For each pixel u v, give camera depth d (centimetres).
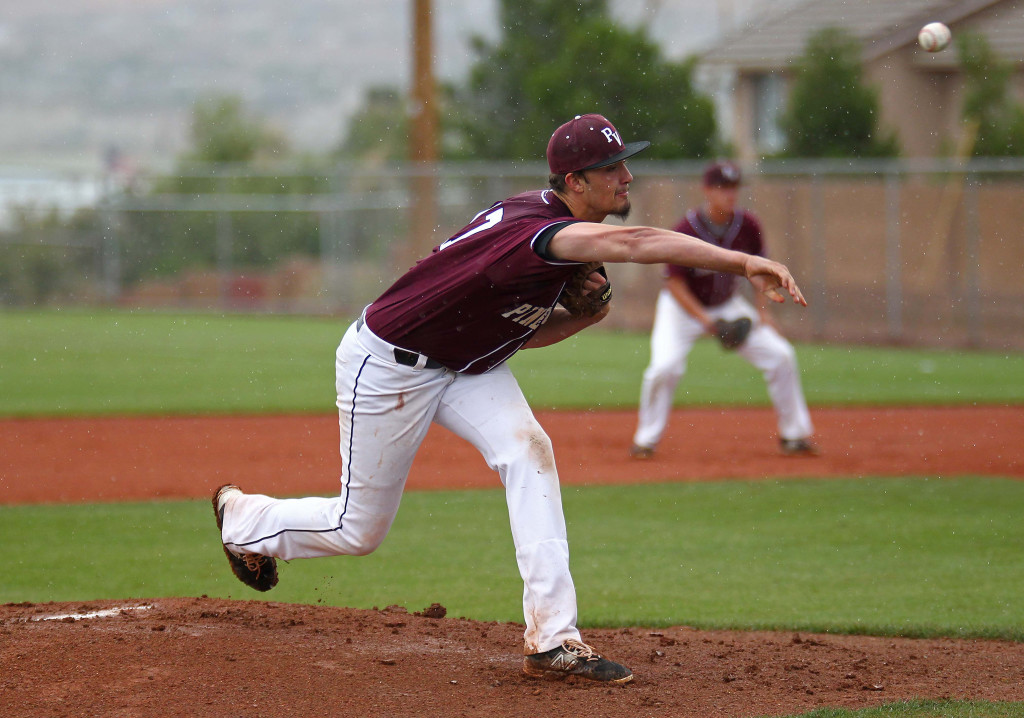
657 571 2045
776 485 2841
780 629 1655
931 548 2202
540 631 1316
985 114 7969
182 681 1273
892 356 5962
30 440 3569
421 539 2312
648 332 7050
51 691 1232
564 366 5528
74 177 8856
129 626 1492
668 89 8400
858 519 2459
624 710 1225
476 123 8962
